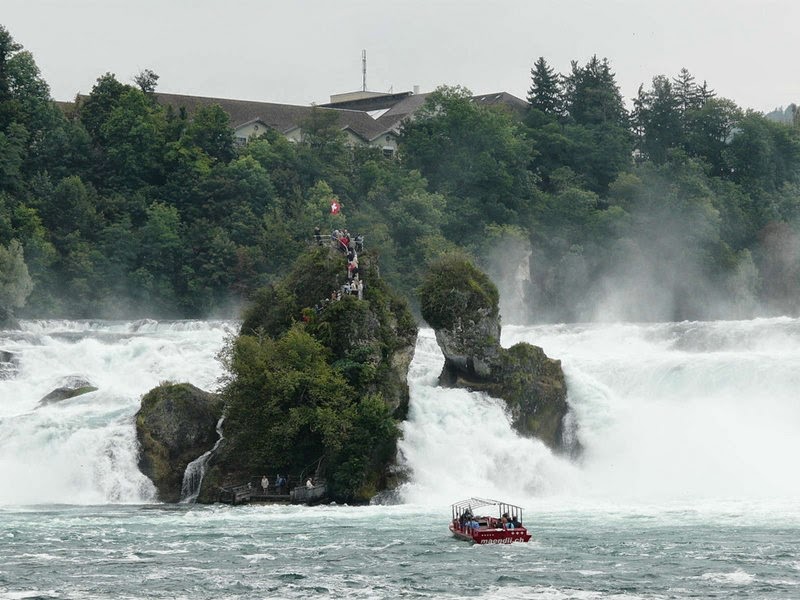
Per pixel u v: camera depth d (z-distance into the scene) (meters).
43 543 177.88
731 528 188.12
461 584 153.75
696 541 177.38
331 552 171.25
